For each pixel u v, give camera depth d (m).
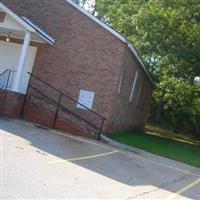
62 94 20.80
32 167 10.42
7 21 19.59
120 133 23.25
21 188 8.53
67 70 21.06
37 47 21.67
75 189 9.46
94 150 15.34
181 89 40.38
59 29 21.42
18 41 22.25
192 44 29.16
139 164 14.74
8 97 18.67
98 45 20.70
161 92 43.16
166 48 29.92
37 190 8.66
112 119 21.03
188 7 30.53
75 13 21.25
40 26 21.73
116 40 20.42
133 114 27.80
